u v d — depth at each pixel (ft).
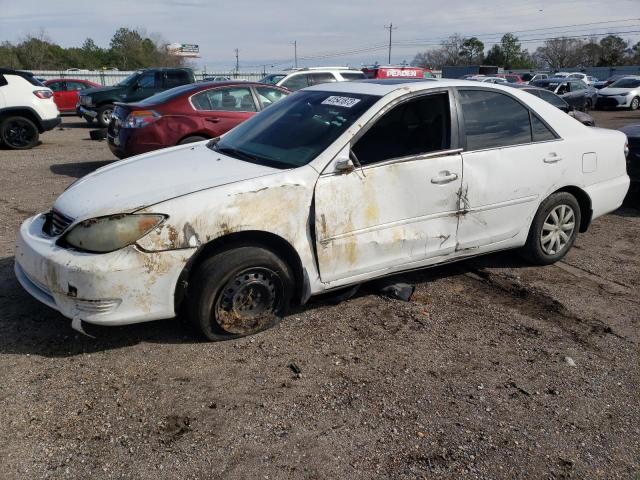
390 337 12.29
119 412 9.41
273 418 9.42
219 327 11.49
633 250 18.79
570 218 16.46
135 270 10.27
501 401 10.19
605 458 8.88
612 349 12.22
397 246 12.95
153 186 11.33
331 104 13.53
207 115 26.18
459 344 12.14
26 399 9.63
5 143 38.60
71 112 72.64
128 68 210.79
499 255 17.72
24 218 20.08
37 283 11.06
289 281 12.01
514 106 14.99
